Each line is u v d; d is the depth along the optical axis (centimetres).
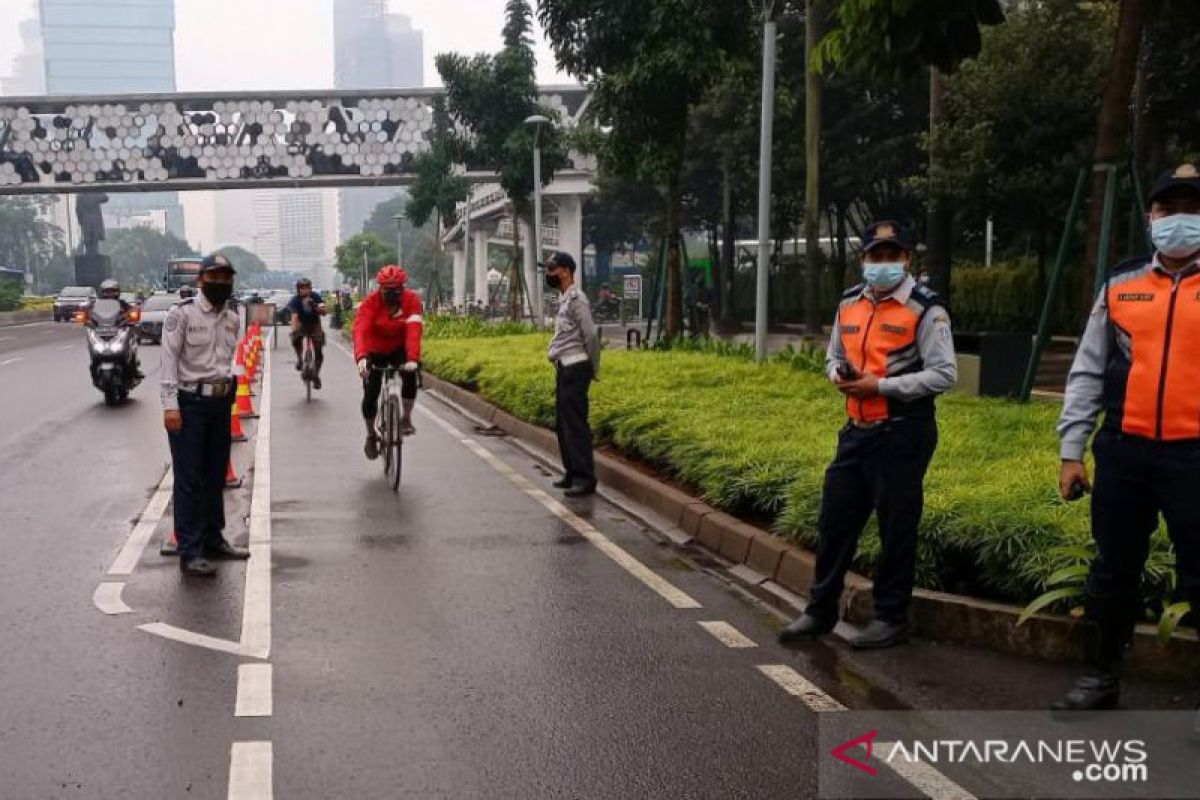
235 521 856
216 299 705
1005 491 638
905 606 548
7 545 772
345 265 11100
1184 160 2447
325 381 2180
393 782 399
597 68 1967
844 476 546
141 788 393
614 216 6462
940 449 804
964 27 937
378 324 1016
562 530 826
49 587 660
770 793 391
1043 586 543
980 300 3175
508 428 1413
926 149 2547
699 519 791
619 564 724
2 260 11950
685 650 548
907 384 516
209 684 497
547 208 5894
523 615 607
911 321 521
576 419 966
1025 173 2461
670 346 1916
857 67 1015
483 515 880
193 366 700
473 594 649
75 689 491
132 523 848
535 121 3114
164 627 581
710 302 4209
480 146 3388
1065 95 2394
